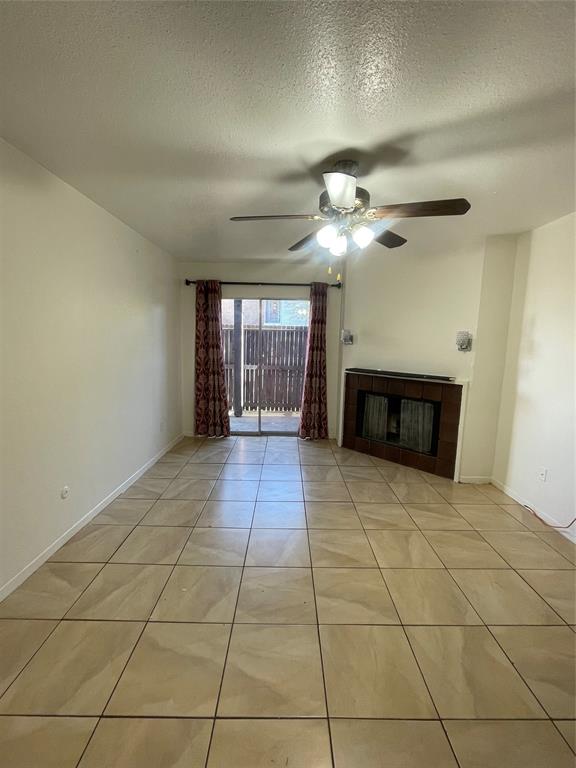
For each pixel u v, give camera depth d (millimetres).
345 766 1273
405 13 1129
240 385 5605
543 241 3094
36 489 2246
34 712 1423
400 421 4293
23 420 2123
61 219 2400
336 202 1905
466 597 2098
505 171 2123
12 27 1180
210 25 1170
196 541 2609
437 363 3904
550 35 1193
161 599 2033
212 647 1732
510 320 3516
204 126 1732
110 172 2246
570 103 1526
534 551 2566
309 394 5145
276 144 1881
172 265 4680
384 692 1533
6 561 2027
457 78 1385
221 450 4707
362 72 1357
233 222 3217
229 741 1340
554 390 2939
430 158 1983
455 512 3121
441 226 3139
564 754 1326
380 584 2195
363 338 4574
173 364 4820
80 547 2508
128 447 3514
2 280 1945
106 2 1086
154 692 1511
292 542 2621
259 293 5148
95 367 2885
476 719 1436
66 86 1460
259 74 1378
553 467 2924
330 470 4051
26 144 1930
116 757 1283
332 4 1100
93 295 2822
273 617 1923
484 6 1100
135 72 1377
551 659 1707
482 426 3686
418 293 4016
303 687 1549
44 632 1797
